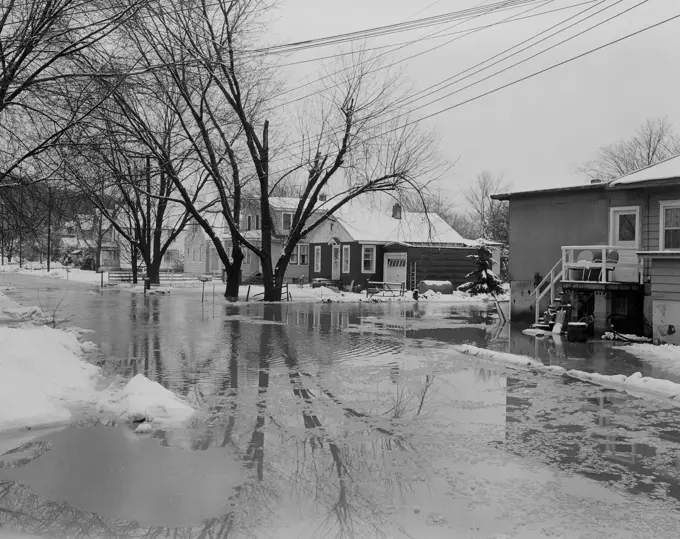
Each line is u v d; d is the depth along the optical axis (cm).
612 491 592
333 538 488
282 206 5150
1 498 558
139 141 2528
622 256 1850
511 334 1839
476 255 4172
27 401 793
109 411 847
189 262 6562
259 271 5303
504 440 749
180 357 1309
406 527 509
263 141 3036
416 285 4222
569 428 807
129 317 2122
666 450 718
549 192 2044
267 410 875
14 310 2047
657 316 1584
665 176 1634
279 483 601
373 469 643
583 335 1656
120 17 1287
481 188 7381
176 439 734
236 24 2645
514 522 521
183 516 524
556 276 1934
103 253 7562
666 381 1039
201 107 2758
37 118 1410
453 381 1107
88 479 604
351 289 4188
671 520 527
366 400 947
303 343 1577
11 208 1538
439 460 673
